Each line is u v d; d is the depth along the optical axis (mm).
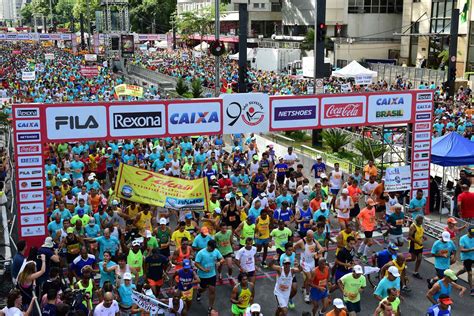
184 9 99000
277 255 13648
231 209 14602
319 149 25656
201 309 12281
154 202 14703
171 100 15664
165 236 13164
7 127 29688
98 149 21312
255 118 16500
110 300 9672
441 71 44562
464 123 26094
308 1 66938
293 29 71125
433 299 10688
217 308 12352
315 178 19578
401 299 12477
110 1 86000
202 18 83375
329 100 17078
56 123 14727
